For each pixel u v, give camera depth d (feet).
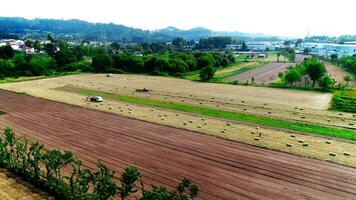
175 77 359.46
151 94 246.68
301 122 165.48
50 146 127.44
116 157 116.37
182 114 181.57
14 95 238.27
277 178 100.32
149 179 98.73
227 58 498.28
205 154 119.96
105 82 310.45
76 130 149.18
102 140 135.23
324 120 169.68
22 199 84.74
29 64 361.30
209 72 325.83
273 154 120.06
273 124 160.76
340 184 96.68
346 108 194.29
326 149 125.29
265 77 355.77
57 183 88.12
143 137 139.54
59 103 210.38
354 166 109.09
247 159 115.24
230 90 265.13
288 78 277.03
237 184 96.22
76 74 372.38
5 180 95.35
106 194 77.00
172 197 68.23
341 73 385.29
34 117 172.86
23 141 132.46
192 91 261.24
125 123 161.89
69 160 87.66
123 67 403.75
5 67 343.26
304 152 121.90
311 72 275.59
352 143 132.57
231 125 158.92
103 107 198.08
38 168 93.76
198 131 148.25
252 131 148.66
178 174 102.47
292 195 90.17
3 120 166.40
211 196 88.99
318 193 91.40
